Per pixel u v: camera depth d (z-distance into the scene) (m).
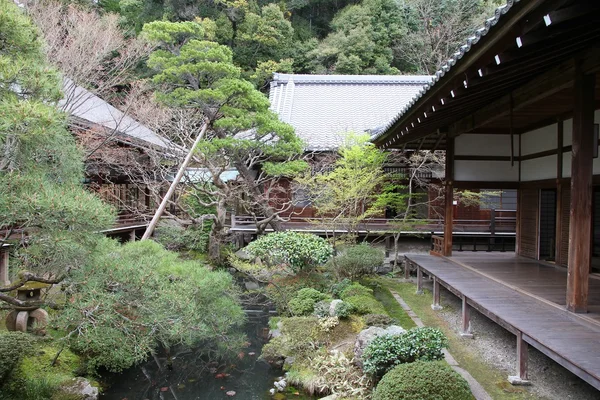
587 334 4.10
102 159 10.89
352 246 9.56
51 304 6.03
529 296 5.66
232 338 6.43
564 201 7.54
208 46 9.69
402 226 10.95
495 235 12.78
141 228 13.05
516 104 5.88
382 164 11.52
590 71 4.25
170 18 19.16
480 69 4.08
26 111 3.17
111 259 4.48
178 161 11.14
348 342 5.80
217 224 11.52
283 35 22.14
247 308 8.92
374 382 4.48
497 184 9.21
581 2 2.71
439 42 23.78
